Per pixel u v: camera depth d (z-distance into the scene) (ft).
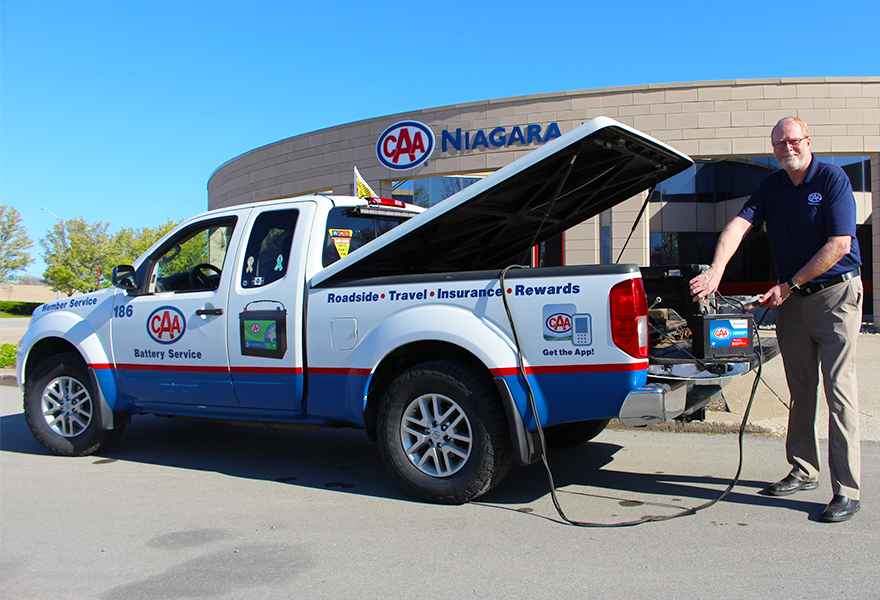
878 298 52.42
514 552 10.59
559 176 13.39
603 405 11.69
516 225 16.24
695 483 14.39
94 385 17.26
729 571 9.70
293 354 14.42
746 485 14.08
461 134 49.98
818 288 11.78
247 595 9.26
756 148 46.44
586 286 11.73
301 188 56.29
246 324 15.07
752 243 78.38
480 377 12.60
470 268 18.29
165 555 10.79
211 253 17.06
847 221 11.42
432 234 14.37
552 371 11.93
